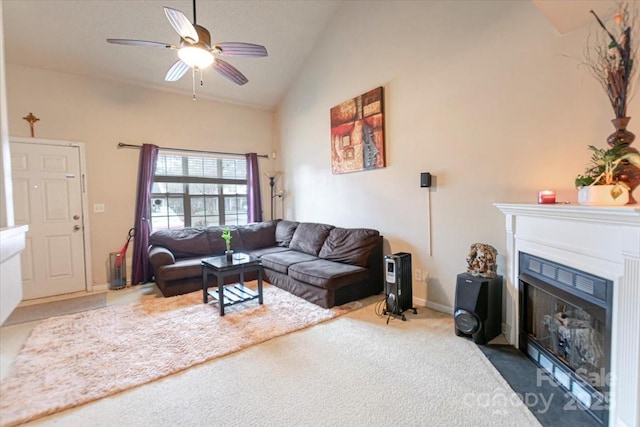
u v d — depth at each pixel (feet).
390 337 8.36
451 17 9.45
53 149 12.85
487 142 8.67
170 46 8.18
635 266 4.50
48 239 12.75
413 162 10.89
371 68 12.35
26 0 10.37
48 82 12.75
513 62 8.00
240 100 17.63
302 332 8.75
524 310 7.39
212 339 8.32
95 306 11.25
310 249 14.03
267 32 13.96
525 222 7.22
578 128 6.86
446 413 5.46
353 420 5.33
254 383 6.41
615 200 5.16
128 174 14.52
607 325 4.99
